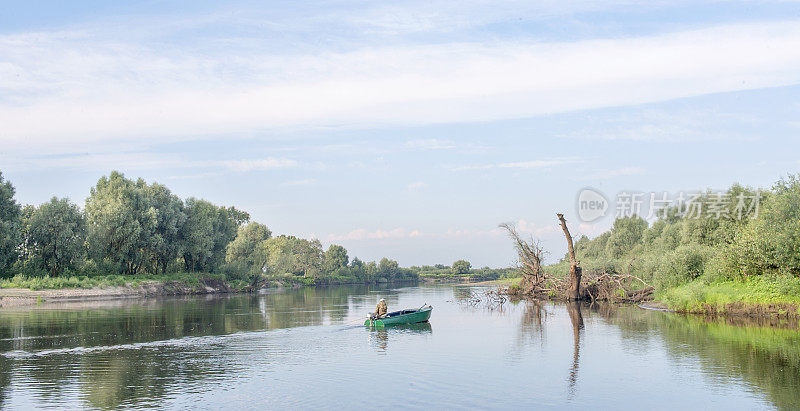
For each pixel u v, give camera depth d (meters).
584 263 73.75
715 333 34.00
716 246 59.69
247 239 137.00
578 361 26.80
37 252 84.19
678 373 23.61
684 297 48.16
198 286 102.75
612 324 40.53
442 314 52.50
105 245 92.31
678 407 18.97
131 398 20.47
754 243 44.97
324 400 20.20
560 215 65.94
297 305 66.75
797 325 37.03
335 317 49.94
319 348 31.50
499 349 30.66
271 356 28.92
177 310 57.44
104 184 102.12
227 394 21.05
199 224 110.31
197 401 20.08
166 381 23.16
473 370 25.14
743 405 19.02
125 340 34.31
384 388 21.94
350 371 25.09
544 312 52.66
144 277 94.62
